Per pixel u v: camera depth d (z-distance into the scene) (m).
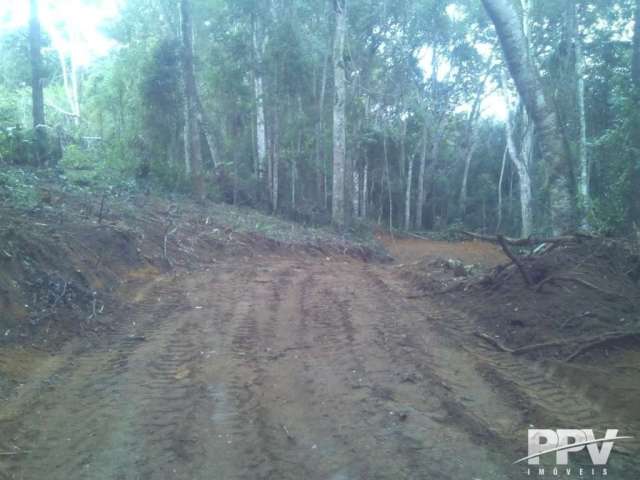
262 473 4.02
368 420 4.95
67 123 33.53
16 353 6.21
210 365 6.36
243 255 15.73
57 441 4.48
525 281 8.55
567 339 6.75
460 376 6.16
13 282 7.26
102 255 10.30
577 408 5.28
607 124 20.89
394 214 40.75
